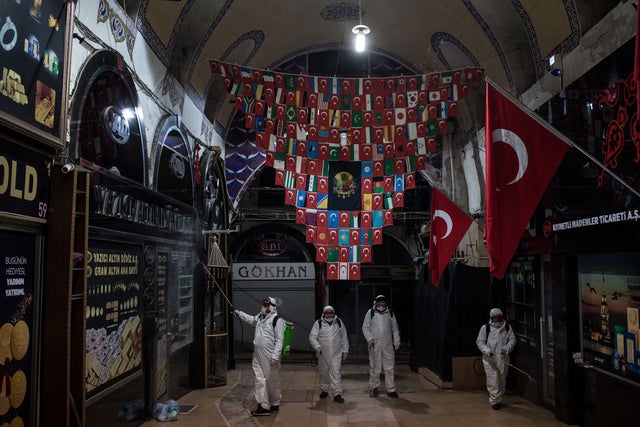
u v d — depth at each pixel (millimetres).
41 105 3818
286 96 7148
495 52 8109
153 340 6121
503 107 4152
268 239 13812
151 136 6609
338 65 11398
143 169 6078
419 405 7430
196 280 8359
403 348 13969
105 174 4848
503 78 8164
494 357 7285
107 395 5035
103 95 5371
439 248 7262
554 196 6488
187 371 8055
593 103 5531
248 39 9453
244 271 13477
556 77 6434
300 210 7449
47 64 3900
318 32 10633
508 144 4098
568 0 5953
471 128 10031
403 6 9109
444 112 7109
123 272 5473
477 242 9406
